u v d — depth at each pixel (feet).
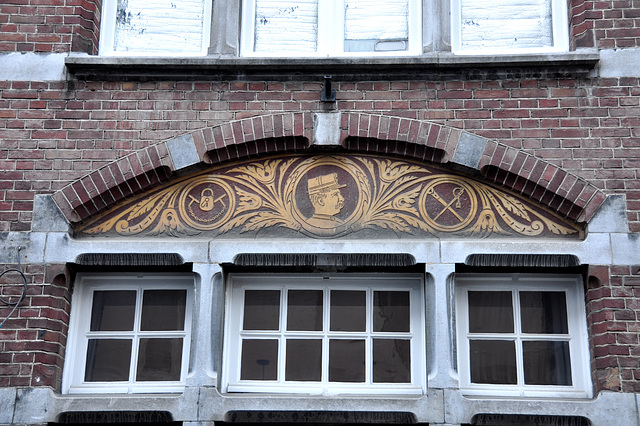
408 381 19.97
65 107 21.57
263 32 23.09
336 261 20.18
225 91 21.66
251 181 21.13
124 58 21.66
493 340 20.18
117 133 21.33
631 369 18.88
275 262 20.26
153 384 20.16
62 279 20.30
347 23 23.09
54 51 22.04
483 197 20.70
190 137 21.15
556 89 21.22
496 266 20.04
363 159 21.17
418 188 20.84
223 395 19.40
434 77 21.52
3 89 21.68
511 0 23.03
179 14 23.36
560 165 20.53
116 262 20.40
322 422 19.20
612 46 21.47
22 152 21.17
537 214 20.54
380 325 20.44
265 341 20.44
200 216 20.89
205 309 19.93
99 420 19.24
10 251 20.33
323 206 20.83
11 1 22.43
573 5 22.26
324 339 20.39
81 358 20.40
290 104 21.48
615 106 20.97
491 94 21.27
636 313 19.27
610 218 20.01
